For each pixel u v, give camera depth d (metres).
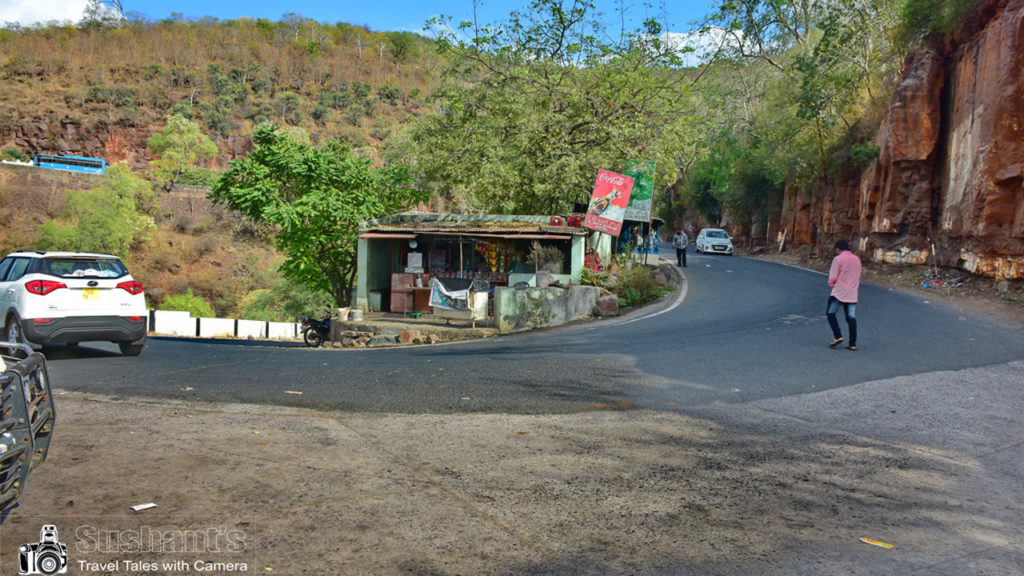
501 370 9.33
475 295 16.59
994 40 17.03
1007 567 3.49
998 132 16.61
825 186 30.19
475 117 25.58
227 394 7.54
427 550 3.45
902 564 3.49
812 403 7.36
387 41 167.00
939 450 5.75
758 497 4.46
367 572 3.17
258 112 116.69
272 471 4.66
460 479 4.64
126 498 4.02
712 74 27.92
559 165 22.75
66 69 119.12
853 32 25.95
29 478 4.33
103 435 5.47
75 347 13.24
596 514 4.06
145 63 126.75
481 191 23.69
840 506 4.35
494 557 3.40
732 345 11.25
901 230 22.62
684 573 3.29
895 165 22.38
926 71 21.11
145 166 104.38
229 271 65.12
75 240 57.53
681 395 7.69
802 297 18.23
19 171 62.03
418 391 7.83
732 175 43.09
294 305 40.06
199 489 4.23
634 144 24.19
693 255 38.16
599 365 9.62
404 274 19.30
